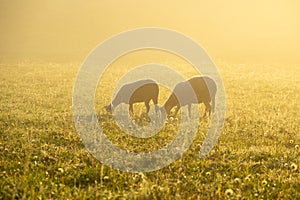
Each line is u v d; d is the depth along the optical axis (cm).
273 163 1029
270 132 1395
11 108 1850
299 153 1138
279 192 815
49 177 887
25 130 1380
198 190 812
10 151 1105
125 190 817
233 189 826
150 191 766
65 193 773
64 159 1033
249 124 1538
